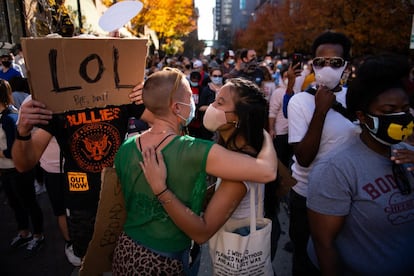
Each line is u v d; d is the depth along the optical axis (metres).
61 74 1.91
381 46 20.62
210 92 6.59
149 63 17.28
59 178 3.09
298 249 2.55
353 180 1.58
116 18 2.00
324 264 1.67
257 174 1.46
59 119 2.04
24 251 3.73
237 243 1.57
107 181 1.64
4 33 10.07
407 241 1.56
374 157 1.58
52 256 3.63
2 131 3.43
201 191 1.55
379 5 19.78
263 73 6.37
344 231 1.66
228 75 6.62
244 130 1.64
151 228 1.58
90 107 2.03
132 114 2.22
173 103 1.59
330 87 2.42
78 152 2.13
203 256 3.51
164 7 21.20
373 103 1.51
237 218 1.69
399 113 1.49
